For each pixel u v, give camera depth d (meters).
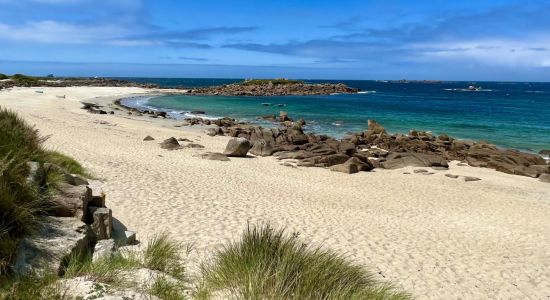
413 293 8.24
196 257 8.09
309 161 23.72
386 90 158.25
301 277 5.62
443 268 9.79
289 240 6.94
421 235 12.20
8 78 100.00
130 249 7.37
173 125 41.09
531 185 20.97
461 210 15.51
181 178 16.78
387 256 10.20
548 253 11.35
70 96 70.06
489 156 27.27
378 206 15.34
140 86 123.00
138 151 22.72
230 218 11.91
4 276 4.80
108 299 4.68
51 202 6.84
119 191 13.34
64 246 5.86
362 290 6.00
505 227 13.62
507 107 75.38
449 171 24.05
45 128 27.45
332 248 10.31
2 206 5.57
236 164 21.88
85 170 14.77
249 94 100.69
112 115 45.66
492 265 10.26
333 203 15.20
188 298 5.44
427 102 87.06
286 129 39.25
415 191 18.33
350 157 24.25
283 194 15.90
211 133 35.28
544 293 8.89
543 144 35.62
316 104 74.38
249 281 5.27
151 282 5.64
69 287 4.88
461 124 48.69
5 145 7.62
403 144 31.72
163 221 10.89
